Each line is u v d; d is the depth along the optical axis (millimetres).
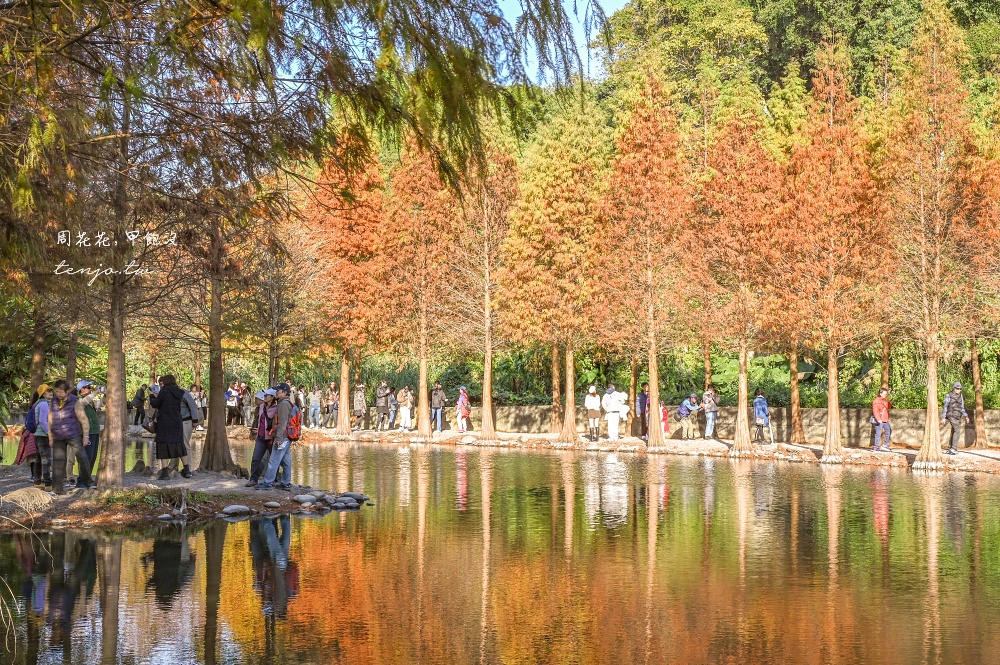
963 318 30812
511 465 29781
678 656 8617
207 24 5738
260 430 20891
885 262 31469
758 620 9953
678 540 15062
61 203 7293
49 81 6082
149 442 38594
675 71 59312
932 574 12438
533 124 5867
